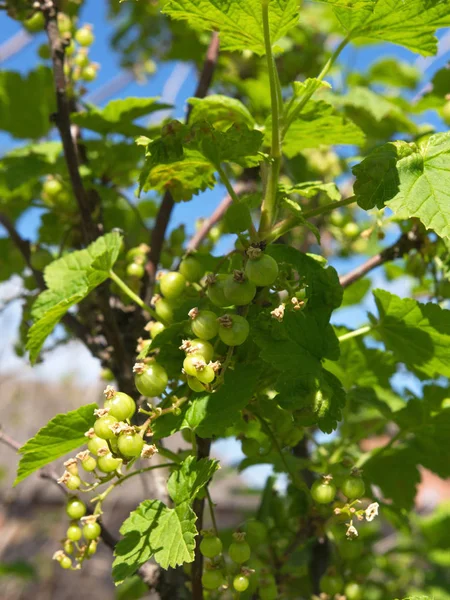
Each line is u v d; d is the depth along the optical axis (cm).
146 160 17
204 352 15
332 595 21
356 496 16
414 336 20
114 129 28
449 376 21
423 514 59
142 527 15
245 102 38
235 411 16
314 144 23
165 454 17
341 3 17
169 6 16
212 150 17
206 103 22
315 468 25
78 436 17
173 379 17
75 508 16
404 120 34
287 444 19
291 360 15
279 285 16
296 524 23
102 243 22
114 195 28
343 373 24
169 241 29
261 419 18
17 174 27
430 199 15
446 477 24
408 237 24
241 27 17
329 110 21
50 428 16
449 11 17
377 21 17
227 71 38
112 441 15
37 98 33
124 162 29
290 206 17
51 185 27
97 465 16
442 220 15
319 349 16
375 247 41
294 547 22
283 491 26
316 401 15
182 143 17
